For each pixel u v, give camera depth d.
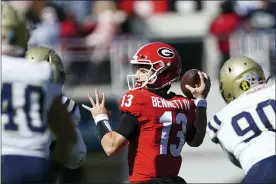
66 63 30.30
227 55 30.44
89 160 30.30
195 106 15.09
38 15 30.52
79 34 30.67
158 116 14.45
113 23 30.81
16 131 12.52
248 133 15.60
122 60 30.38
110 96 30.12
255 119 15.65
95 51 30.44
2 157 12.49
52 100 12.95
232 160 16.17
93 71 30.38
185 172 29.73
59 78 15.62
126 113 14.42
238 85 16.09
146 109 14.39
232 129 15.73
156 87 14.83
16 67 12.69
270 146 15.41
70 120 13.15
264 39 30.05
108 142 14.25
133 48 30.44
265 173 15.20
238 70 16.11
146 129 14.40
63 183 29.81
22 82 12.66
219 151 29.64
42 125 12.67
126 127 14.30
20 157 12.53
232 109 15.84
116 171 30.38
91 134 30.12
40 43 29.77
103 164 30.20
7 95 12.58
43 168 12.67
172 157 14.59
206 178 29.56
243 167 15.62
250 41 30.16
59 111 13.03
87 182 30.34
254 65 16.17
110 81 30.34
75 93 30.16
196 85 15.26
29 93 12.65
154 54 14.77
